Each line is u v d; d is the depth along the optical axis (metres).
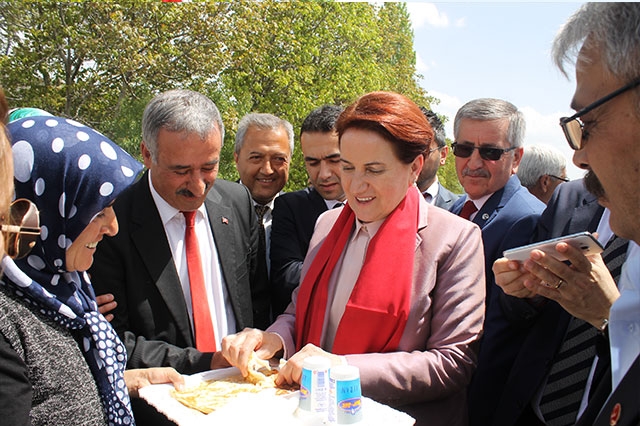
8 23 13.96
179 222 2.68
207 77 15.66
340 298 2.28
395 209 2.21
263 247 3.24
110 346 1.88
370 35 23.14
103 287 2.46
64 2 13.80
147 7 14.22
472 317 2.04
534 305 2.34
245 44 16.38
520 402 2.27
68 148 1.78
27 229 1.58
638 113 1.23
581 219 2.29
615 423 1.18
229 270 2.82
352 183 2.15
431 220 2.23
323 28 20.80
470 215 3.46
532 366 2.26
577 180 2.50
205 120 2.50
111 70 14.89
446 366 1.97
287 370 2.00
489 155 3.24
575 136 1.36
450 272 2.10
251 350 2.20
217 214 2.88
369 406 1.74
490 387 2.67
